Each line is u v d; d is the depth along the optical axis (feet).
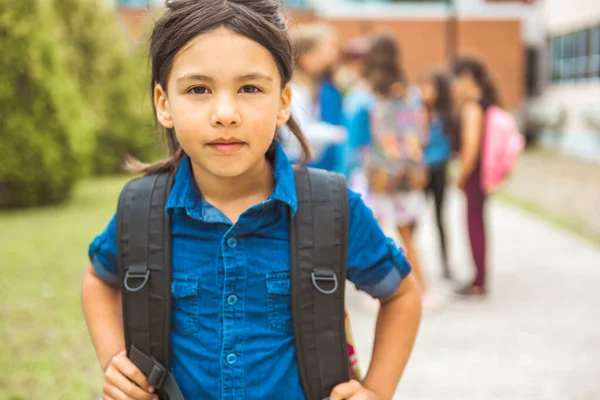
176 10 4.13
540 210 30.53
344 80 19.70
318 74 14.16
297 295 4.29
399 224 14.96
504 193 36.19
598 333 13.92
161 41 4.15
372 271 4.68
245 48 4.00
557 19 59.41
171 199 4.35
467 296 16.78
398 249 4.81
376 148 14.58
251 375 4.29
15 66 29.37
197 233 4.37
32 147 29.94
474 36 61.82
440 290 17.42
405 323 4.81
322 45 13.84
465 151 16.22
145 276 4.35
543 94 63.21
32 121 30.01
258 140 4.07
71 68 42.39
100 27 44.09
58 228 25.17
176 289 4.34
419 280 15.57
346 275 4.48
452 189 39.11
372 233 4.67
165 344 4.35
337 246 4.40
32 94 29.91
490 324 14.56
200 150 4.04
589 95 53.01
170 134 4.84
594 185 37.96
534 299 16.49
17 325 13.58
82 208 30.68
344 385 4.38
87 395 10.22
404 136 14.58
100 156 44.32
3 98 29.25
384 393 4.68
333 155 13.93
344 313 4.51
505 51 62.03
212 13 3.99
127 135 44.47
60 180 31.14
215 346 4.30
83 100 41.34
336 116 14.35
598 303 16.12
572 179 40.93
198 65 3.98
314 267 4.33
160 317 4.35
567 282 18.11
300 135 5.09
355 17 61.00
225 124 3.93
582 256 21.29
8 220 27.14
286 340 4.34
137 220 4.42
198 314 4.33
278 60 4.16
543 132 61.62
